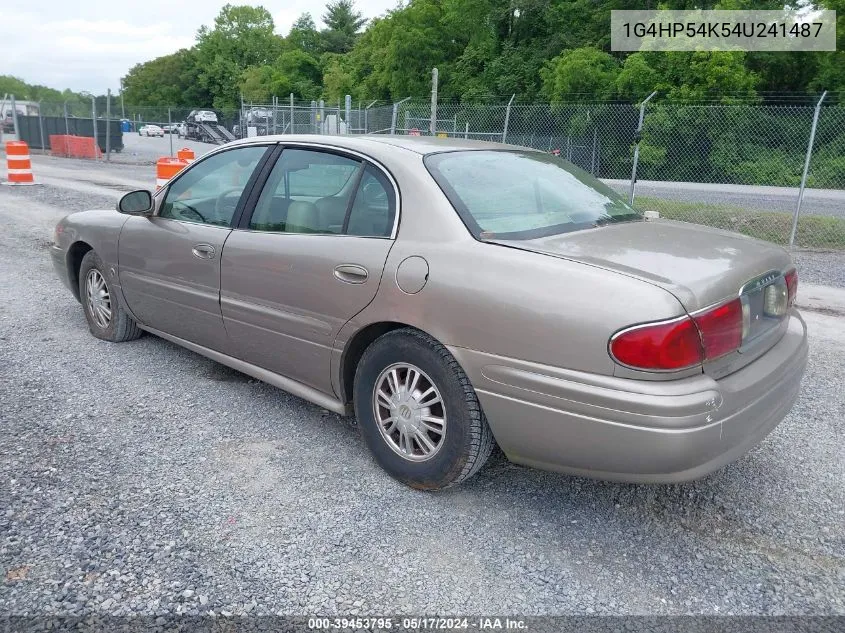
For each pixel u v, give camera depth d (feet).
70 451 11.30
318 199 11.55
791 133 85.20
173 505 9.78
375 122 80.53
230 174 13.28
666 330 7.88
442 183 10.28
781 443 12.47
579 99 110.52
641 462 8.16
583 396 8.27
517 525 9.62
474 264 9.25
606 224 10.88
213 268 12.89
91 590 7.93
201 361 15.83
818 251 37.55
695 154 82.07
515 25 150.41
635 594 8.22
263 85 246.88
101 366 15.30
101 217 16.38
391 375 10.41
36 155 98.12
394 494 10.32
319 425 12.66
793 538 9.49
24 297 21.33
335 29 296.30
